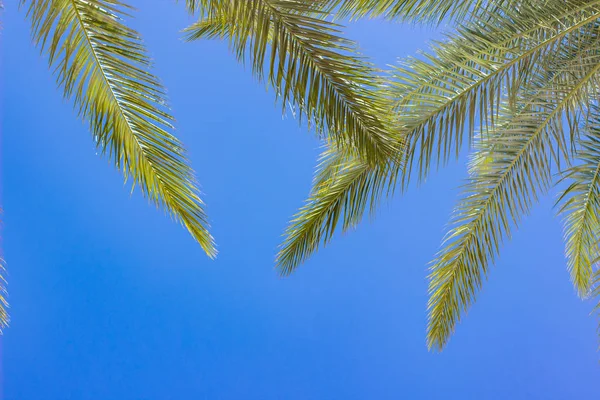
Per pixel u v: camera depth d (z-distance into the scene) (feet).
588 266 20.07
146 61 11.85
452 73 14.49
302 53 10.18
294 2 10.14
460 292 19.11
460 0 16.05
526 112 15.35
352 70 10.26
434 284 19.38
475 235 18.29
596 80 14.44
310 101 10.26
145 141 12.63
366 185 17.15
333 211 17.83
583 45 14.24
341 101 10.36
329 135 10.69
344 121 10.44
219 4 10.43
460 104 14.66
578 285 20.92
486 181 17.35
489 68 14.24
